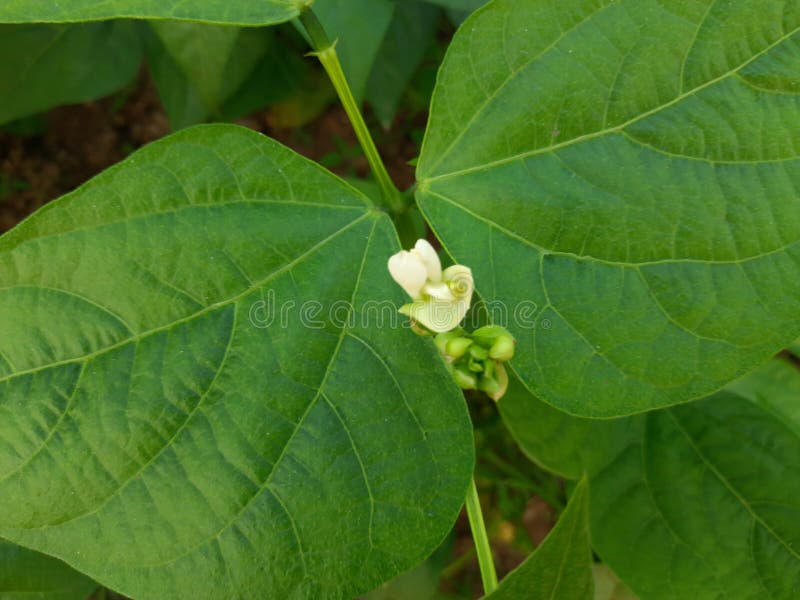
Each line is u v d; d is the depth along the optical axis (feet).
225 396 0.50
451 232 0.54
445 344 0.47
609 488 0.72
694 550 0.70
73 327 0.49
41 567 0.68
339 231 0.54
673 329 0.52
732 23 0.52
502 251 0.53
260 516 0.49
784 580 0.67
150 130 1.19
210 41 0.74
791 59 0.51
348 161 1.17
